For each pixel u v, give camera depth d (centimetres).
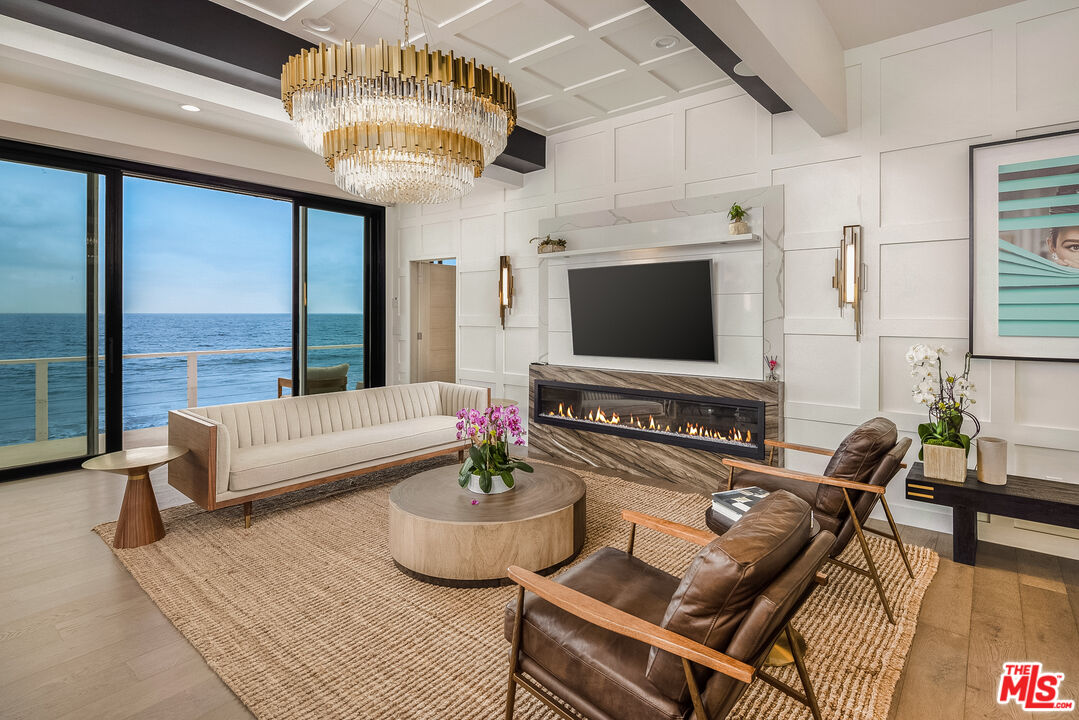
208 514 348
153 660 199
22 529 320
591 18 313
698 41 283
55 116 382
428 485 305
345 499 379
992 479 283
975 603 243
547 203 521
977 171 309
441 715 171
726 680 125
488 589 254
